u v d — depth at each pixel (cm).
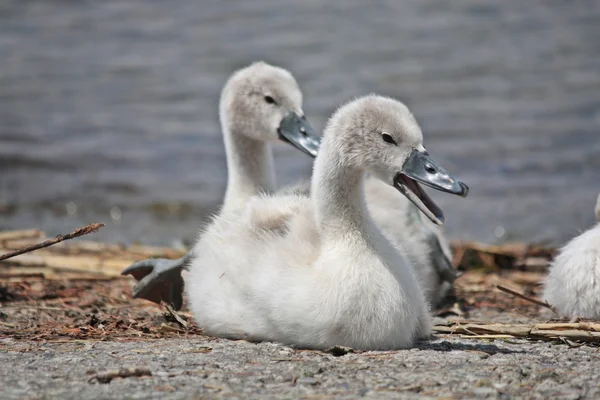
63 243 1683
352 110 1023
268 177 1412
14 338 1059
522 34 3456
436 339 1060
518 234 1934
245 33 3528
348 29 3522
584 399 842
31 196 2255
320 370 911
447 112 2777
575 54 3259
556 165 2388
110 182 2359
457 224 2006
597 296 1135
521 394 850
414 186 1030
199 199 2238
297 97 1389
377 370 913
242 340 1055
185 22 3703
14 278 1428
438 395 845
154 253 1620
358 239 1002
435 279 1309
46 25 3794
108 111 2919
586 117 2719
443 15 3684
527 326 1082
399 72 3080
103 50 3481
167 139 2680
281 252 1023
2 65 3369
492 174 2348
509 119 2711
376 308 973
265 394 845
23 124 2805
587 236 1187
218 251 1100
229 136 1402
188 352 989
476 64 3159
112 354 977
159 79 3169
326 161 1018
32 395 838
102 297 1337
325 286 979
